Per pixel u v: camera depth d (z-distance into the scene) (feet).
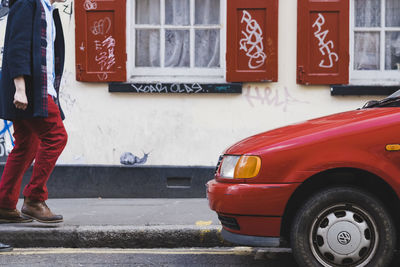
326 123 12.45
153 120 23.39
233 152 12.67
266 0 22.84
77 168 23.32
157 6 24.16
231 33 23.00
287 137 12.12
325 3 22.77
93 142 23.48
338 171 11.73
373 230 11.55
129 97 23.39
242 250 15.75
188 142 23.38
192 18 24.11
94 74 23.18
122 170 23.27
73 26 23.39
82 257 15.06
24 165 17.10
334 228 11.58
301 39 22.85
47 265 14.08
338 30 22.82
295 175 11.65
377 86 22.68
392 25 23.82
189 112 23.34
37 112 15.60
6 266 13.99
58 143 16.43
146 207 20.79
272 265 14.02
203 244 16.38
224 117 23.30
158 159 23.39
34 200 16.74
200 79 23.79
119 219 18.11
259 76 22.95
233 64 23.06
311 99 23.09
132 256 15.17
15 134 16.90
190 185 23.17
